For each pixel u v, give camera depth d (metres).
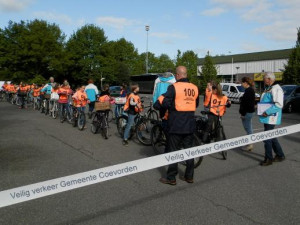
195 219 3.61
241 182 4.92
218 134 6.66
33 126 11.26
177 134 4.63
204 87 49.28
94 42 56.50
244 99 7.02
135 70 68.62
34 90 18.36
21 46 48.88
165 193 4.44
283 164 6.01
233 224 3.49
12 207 3.97
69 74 57.88
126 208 3.93
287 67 36.38
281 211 3.84
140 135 7.93
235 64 62.94
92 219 3.63
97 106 8.68
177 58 60.06
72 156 6.67
